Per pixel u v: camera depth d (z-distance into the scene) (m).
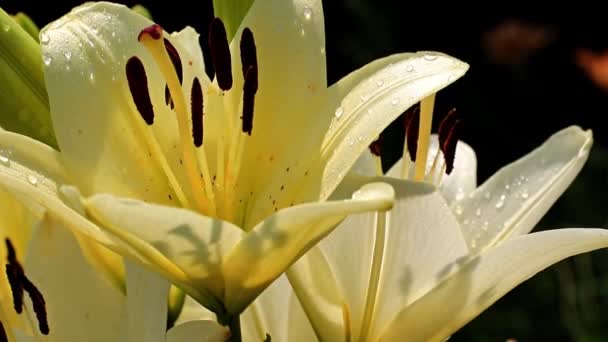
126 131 0.78
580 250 0.79
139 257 0.75
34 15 1.68
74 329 0.80
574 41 2.24
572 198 1.91
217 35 0.78
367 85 0.78
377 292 0.80
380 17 2.14
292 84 0.79
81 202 0.74
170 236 0.74
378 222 0.80
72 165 0.77
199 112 0.78
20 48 0.80
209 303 0.77
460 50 2.20
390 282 0.80
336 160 0.77
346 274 0.80
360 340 0.81
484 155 2.14
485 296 0.80
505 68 2.18
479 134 2.15
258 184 0.79
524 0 2.23
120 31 0.79
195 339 0.76
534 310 1.74
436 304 0.80
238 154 0.79
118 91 0.78
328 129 0.78
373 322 0.81
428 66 0.77
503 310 1.75
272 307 0.82
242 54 0.78
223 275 0.76
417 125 0.83
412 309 0.80
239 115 0.79
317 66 0.79
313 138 0.78
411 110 0.83
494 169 2.14
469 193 0.85
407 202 0.79
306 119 0.78
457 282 0.80
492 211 0.85
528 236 0.79
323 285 0.80
